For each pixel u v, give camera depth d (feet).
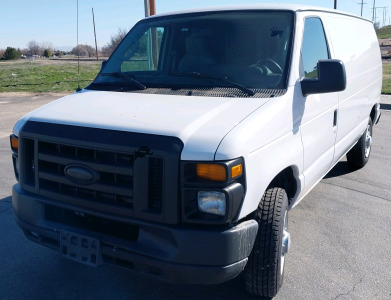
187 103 11.35
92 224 10.85
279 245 11.07
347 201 19.10
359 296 12.26
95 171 10.18
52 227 11.09
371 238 15.70
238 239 9.76
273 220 10.91
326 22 15.94
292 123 12.00
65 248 10.93
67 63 140.46
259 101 11.38
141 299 12.14
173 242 9.66
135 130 9.95
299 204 18.71
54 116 11.30
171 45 14.61
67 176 10.59
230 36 13.71
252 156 9.98
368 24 22.61
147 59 14.90
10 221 17.04
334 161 17.12
